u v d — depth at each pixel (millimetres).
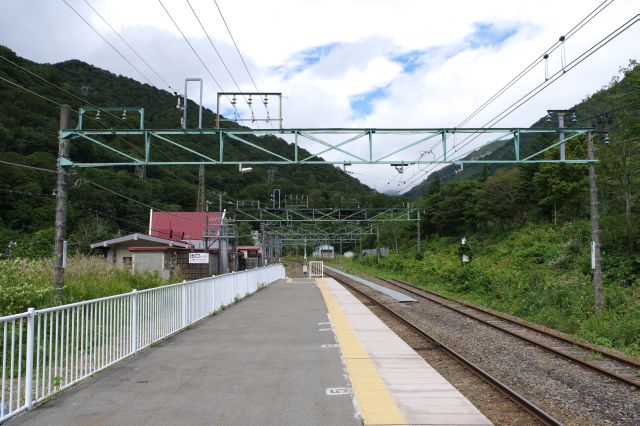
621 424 5820
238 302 19438
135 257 30938
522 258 34969
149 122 33531
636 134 29953
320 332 11359
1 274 11383
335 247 109188
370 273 52969
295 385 6480
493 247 46625
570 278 24969
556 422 5230
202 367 7598
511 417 5688
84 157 33375
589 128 15289
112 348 7691
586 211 44938
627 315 13852
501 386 6832
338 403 5645
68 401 5742
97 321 7289
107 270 17641
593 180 16500
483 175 67688
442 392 6137
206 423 4945
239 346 9500
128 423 4953
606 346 11781
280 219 38781
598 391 7367
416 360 8203
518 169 56000
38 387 5746
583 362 9188
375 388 6312
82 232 41656
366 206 50281
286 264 84000
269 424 4910
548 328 14922
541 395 7133
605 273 24422
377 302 20406
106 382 6652
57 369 6246
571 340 11852
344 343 9812
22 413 5289
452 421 4996
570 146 44219
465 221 60969
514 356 10117
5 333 5055
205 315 14203
